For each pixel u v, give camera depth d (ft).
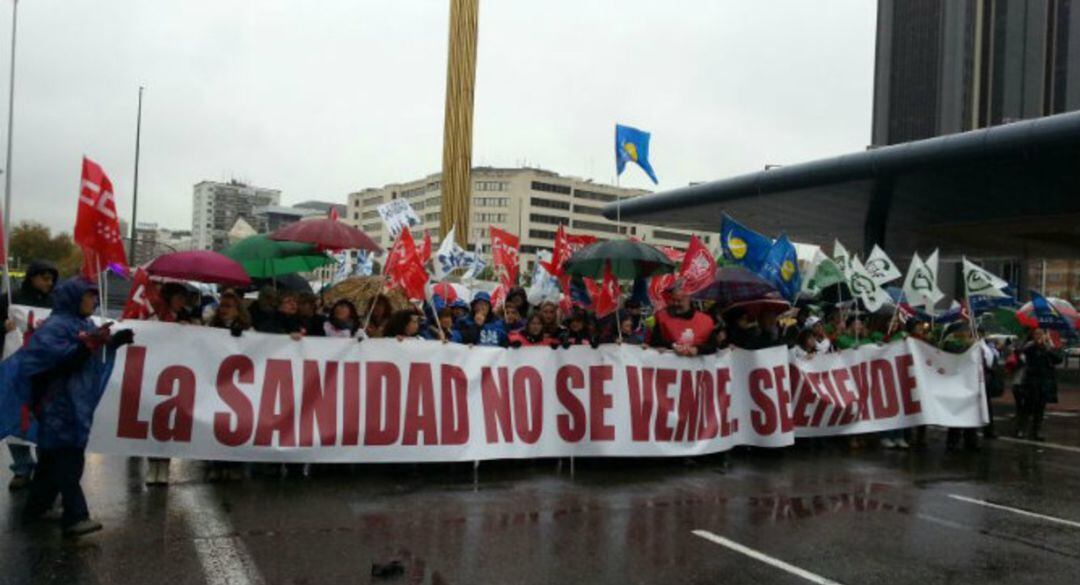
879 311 43.19
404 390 26.53
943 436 42.32
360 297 40.91
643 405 29.37
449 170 62.85
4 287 23.98
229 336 24.72
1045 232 105.91
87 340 18.89
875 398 35.78
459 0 62.13
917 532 22.59
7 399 18.56
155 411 23.71
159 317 26.05
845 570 19.10
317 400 25.53
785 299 37.52
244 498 23.65
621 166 35.76
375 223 456.86
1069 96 311.47
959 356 37.52
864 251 113.70
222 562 18.07
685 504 24.85
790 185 82.69
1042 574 19.25
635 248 30.96
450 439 26.81
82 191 21.38
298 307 28.63
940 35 335.67
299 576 17.39
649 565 18.94
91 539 19.38
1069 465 34.24
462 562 18.65
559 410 28.45
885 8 363.76
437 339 30.58
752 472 30.25
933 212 92.32
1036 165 65.98
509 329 32.04
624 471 29.40
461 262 44.96
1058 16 317.63
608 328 33.27
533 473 28.43
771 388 31.91
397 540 20.15
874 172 73.72
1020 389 42.52
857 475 30.42
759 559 19.67
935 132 336.90
